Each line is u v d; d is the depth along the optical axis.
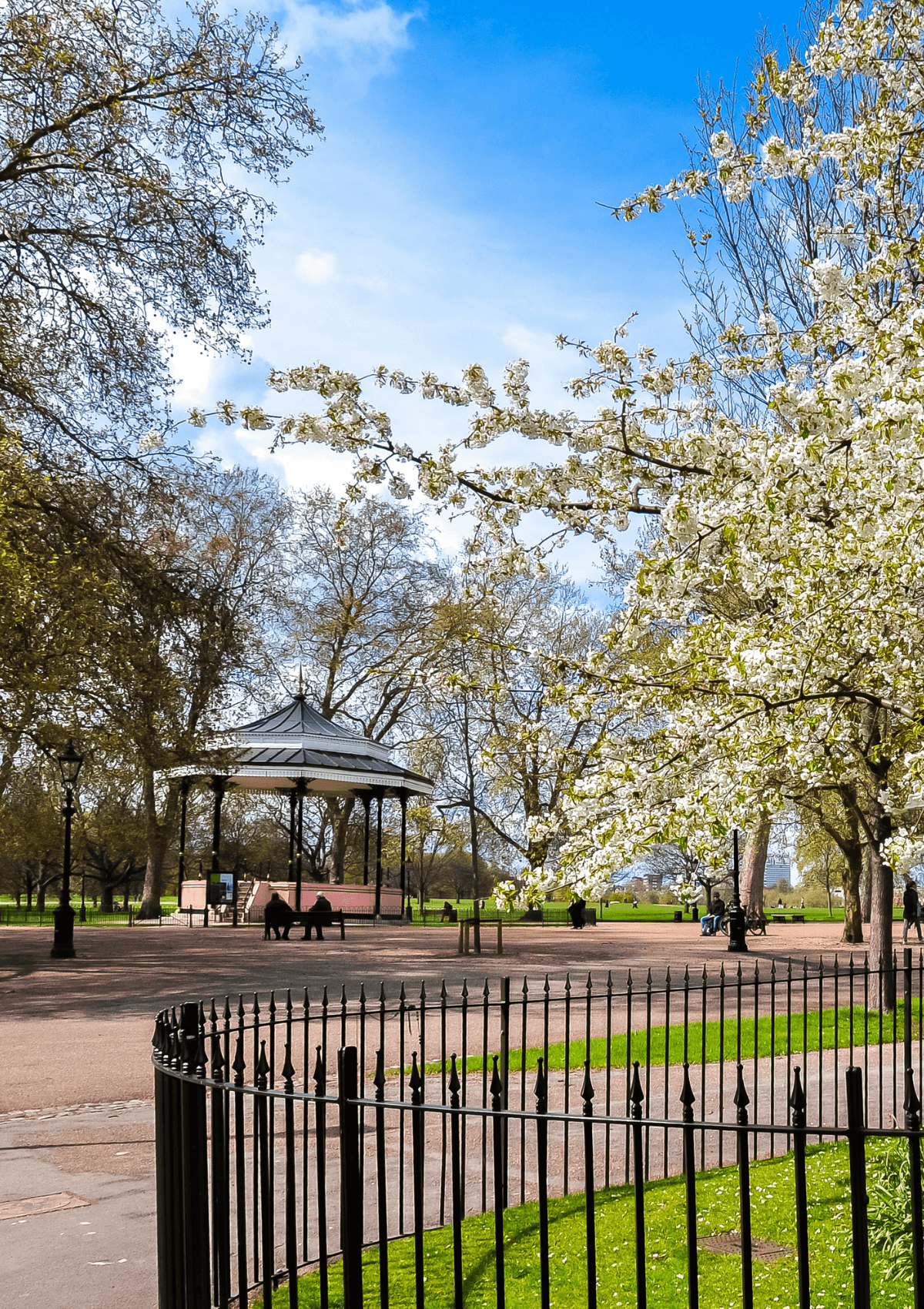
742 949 26.62
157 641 25.30
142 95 21.86
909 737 6.57
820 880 63.44
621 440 7.30
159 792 43.97
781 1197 5.77
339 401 6.85
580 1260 4.98
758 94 7.23
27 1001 15.77
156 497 24.92
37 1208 6.05
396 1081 9.38
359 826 57.25
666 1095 4.76
